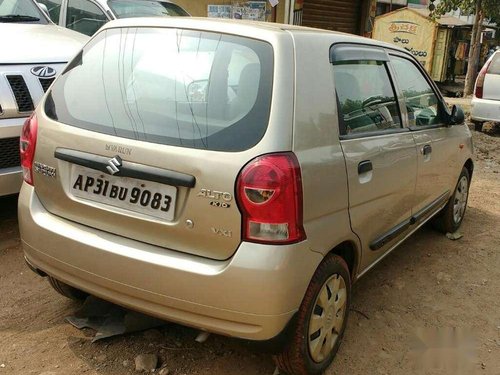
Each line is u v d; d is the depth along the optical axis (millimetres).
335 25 15016
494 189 6668
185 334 3100
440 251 4625
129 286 2477
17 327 3076
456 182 4734
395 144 3314
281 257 2273
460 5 12883
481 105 9695
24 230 2838
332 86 2760
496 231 5184
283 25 2916
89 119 2697
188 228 2363
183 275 2332
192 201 2338
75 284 2701
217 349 2979
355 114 2980
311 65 2633
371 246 3133
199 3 10898
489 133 10359
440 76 17391
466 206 5441
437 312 3604
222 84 2541
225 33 2678
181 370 2797
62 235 2643
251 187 2250
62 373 2717
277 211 2266
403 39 17281
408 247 4676
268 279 2252
